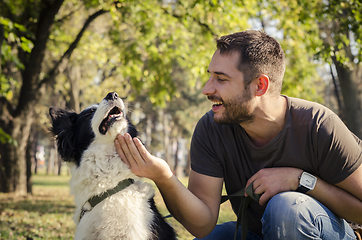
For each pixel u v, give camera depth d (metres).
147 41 9.09
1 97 9.41
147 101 27.23
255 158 2.17
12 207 7.17
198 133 2.35
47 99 25.88
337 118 2.01
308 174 1.98
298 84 9.01
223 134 2.25
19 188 9.84
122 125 2.36
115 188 2.25
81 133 2.48
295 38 8.34
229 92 1.96
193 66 9.23
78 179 2.34
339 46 6.41
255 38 1.95
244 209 2.14
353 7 5.97
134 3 7.96
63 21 10.63
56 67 9.65
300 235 1.79
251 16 8.53
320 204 1.92
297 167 2.07
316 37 7.75
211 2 7.51
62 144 2.56
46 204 8.05
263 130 2.09
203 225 2.19
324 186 1.99
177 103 27.47
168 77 10.59
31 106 9.64
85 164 2.33
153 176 2.04
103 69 20.64
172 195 2.07
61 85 18.28
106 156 2.33
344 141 1.93
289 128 2.03
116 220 2.14
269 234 1.87
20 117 9.56
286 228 1.80
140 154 2.00
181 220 2.20
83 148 2.44
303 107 2.07
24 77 9.40
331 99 24.78
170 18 9.12
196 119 27.36
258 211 2.23
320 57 6.78
